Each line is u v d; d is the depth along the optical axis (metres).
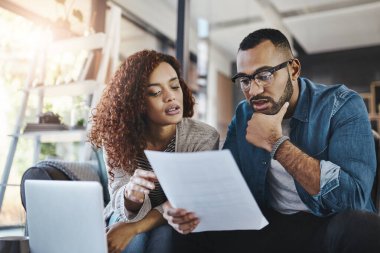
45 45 2.61
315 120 1.17
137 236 1.06
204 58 6.09
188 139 1.32
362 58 6.48
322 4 5.00
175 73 1.28
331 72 6.66
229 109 6.88
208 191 0.82
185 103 1.40
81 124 2.31
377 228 0.87
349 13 5.23
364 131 1.06
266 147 1.06
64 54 2.72
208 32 5.75
